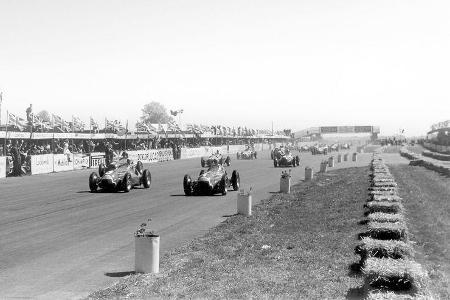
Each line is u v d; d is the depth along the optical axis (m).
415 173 35.53
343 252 11.12
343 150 107.81
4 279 9.40
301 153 87.31
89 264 10.55
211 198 22.36
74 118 42.12
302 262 10.40
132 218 16.69
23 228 14.77
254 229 14.41
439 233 12.93
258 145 104.44
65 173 37.00
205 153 70.50
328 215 16.58
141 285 8.86
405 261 7.64
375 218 11.19
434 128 88.75
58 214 17.52
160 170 41.84
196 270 9.86
